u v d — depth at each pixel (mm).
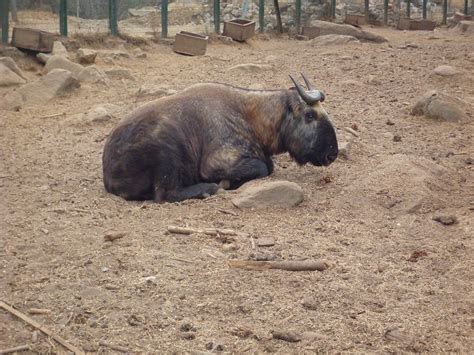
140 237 8133
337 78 18594
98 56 19828
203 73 19031
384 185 9688
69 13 28078
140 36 23391
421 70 19406
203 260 7523
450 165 11188
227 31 25328
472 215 8922
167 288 6879
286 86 17422
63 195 9789
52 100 15586
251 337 6074
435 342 6039
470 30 31531
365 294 6844
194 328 6207
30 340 6059
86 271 7289
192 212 8984
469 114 14273
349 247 7965
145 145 9516
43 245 7957
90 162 11445
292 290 6895
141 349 5898
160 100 9938
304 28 28547
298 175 10531
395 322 6336
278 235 8219
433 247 7949
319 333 6133
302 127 10164
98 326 6258
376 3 42125
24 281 7086
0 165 11227
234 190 9828
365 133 12914
